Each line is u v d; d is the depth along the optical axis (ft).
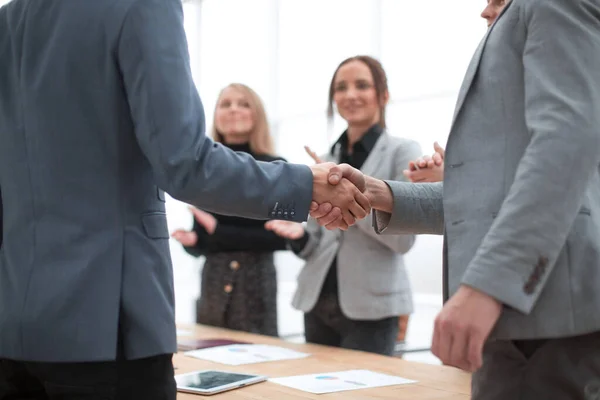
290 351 7.25
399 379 5.78
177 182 3.41
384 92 8.68
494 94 3.32
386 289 7.90
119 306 3.39
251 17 18.16
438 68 13.94
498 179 3.24
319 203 4.65
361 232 8.04
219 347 7.48
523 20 3.25
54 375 3.46
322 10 16.34
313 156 8.11
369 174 8.16
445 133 13.76
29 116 3.58
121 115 3.51
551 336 3.03
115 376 3.43
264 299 9.43
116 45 3.43
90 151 3.47
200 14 19.56
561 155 2.84
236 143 9.96
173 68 3.42
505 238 2.87
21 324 3.41
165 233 3.68
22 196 3.59
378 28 15.03
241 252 9.42
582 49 3.01
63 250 3.42
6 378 3.74
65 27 3.52
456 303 2.91
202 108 3.59
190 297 18.11
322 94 16.28
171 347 3.51
